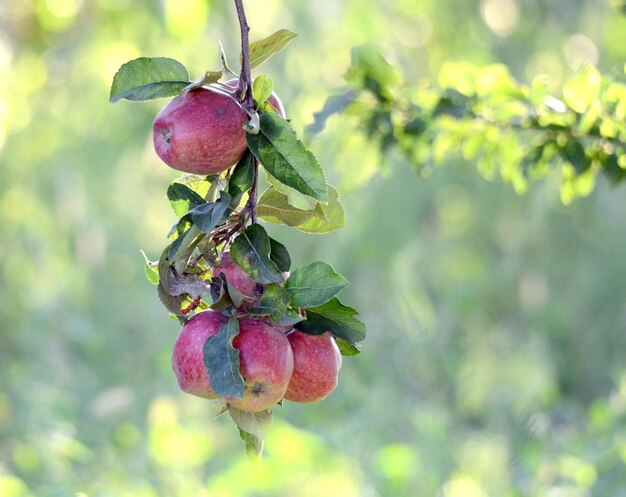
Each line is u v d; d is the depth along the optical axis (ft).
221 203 7.11
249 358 7.11
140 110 28.66
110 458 19.56
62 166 28.84
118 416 22.38
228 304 7.32
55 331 24.72
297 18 29.86
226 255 7.49
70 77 30.73
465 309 28.96
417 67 30.81
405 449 18.61
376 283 27.91
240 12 7.38
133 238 28.30
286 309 7.21
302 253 27.71
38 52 31.50
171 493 18.65
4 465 21.42
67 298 26.30
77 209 28.17
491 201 28.84
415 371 25.44
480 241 29.94
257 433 7.42
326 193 7.13
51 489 18.40
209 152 7.25
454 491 19.52
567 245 29.01
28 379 23.58
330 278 7.29
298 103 28.43
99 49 30.63
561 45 28.55
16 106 30.91
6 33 31.17
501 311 29.37
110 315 26.76
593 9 28.40
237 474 16.97
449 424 22.40
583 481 18.57
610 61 28.35
